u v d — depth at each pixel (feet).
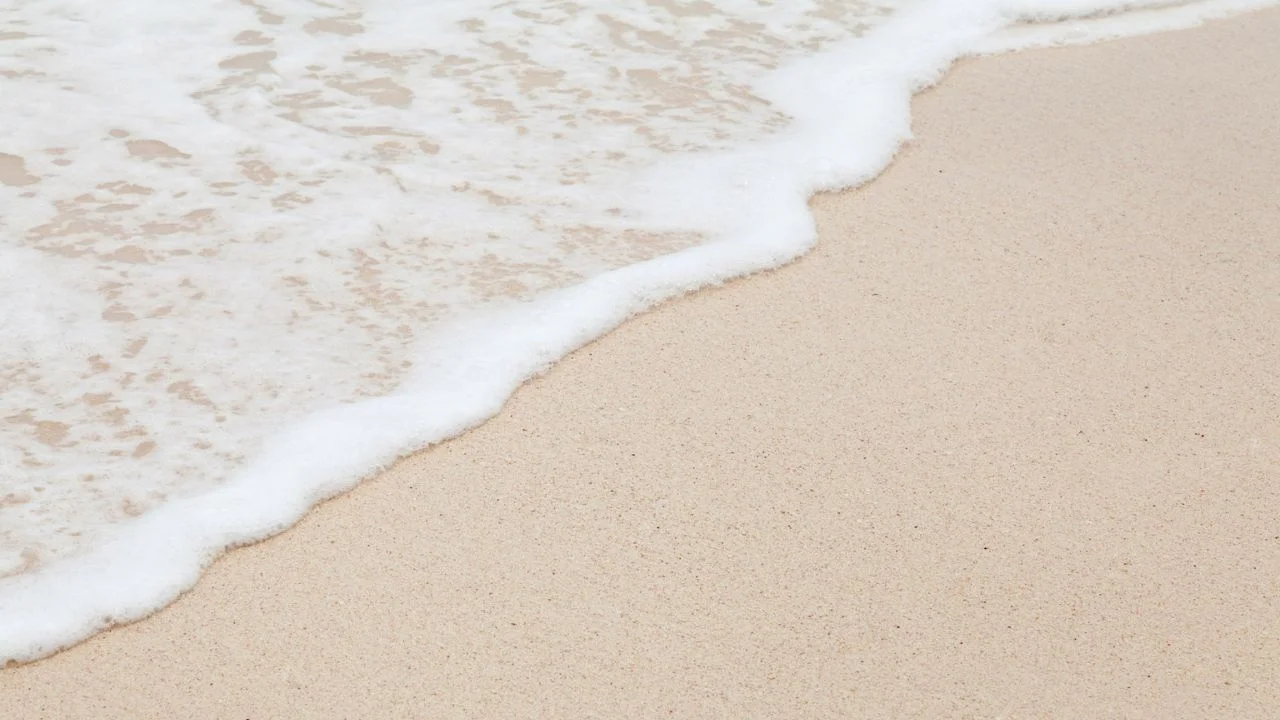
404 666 8.27
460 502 9.57
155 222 12.42
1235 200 13.71
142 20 16.21
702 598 8.86
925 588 9.00
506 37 16.33
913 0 18.06
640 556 9.17
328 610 8.65
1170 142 14.75
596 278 11.88
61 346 10.76
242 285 11.64
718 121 14.75
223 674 8.17
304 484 9.55
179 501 9.34
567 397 10.62
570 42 16.30
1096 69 16.40
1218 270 12.59
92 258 11.86
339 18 16.60
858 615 8.77
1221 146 14.73
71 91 14.53
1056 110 15.33
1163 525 9.60
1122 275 12.42
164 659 8.27
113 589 8.64
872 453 10.15
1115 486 9.93
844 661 8.44
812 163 13.83
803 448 10.18
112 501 9.32
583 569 9.04
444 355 10.93
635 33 16.65
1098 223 13.20
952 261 12.52
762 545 9.29
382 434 10.02
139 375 10.52
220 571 8.91
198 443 9.87
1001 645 8.59
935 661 8.46
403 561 9.04
